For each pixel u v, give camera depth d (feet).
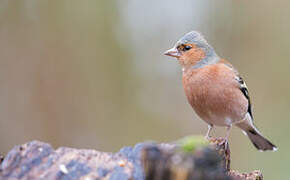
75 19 49.98
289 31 51.96
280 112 49.16
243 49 52.54
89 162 17.22
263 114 49.65
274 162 43.50
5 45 49.16
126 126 49.88
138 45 51.72
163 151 13.92
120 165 17.08
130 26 51.57
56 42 49.65
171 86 51.57
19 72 49.03
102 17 50.49
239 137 46.39
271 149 32.63
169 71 51.88
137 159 17.39
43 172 16.81
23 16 49.55
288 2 52.37
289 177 42.06
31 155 17.47
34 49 49.44
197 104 28.07
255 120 49.26
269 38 52.24
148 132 49.75
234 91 27.17
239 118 28.37
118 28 51.16
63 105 49.26
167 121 50.39
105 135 49.37
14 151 17.58
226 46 52.60
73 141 48.80
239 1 52.80
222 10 52.80
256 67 51.78
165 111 51.01
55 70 49.52
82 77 49.96
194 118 50.47
